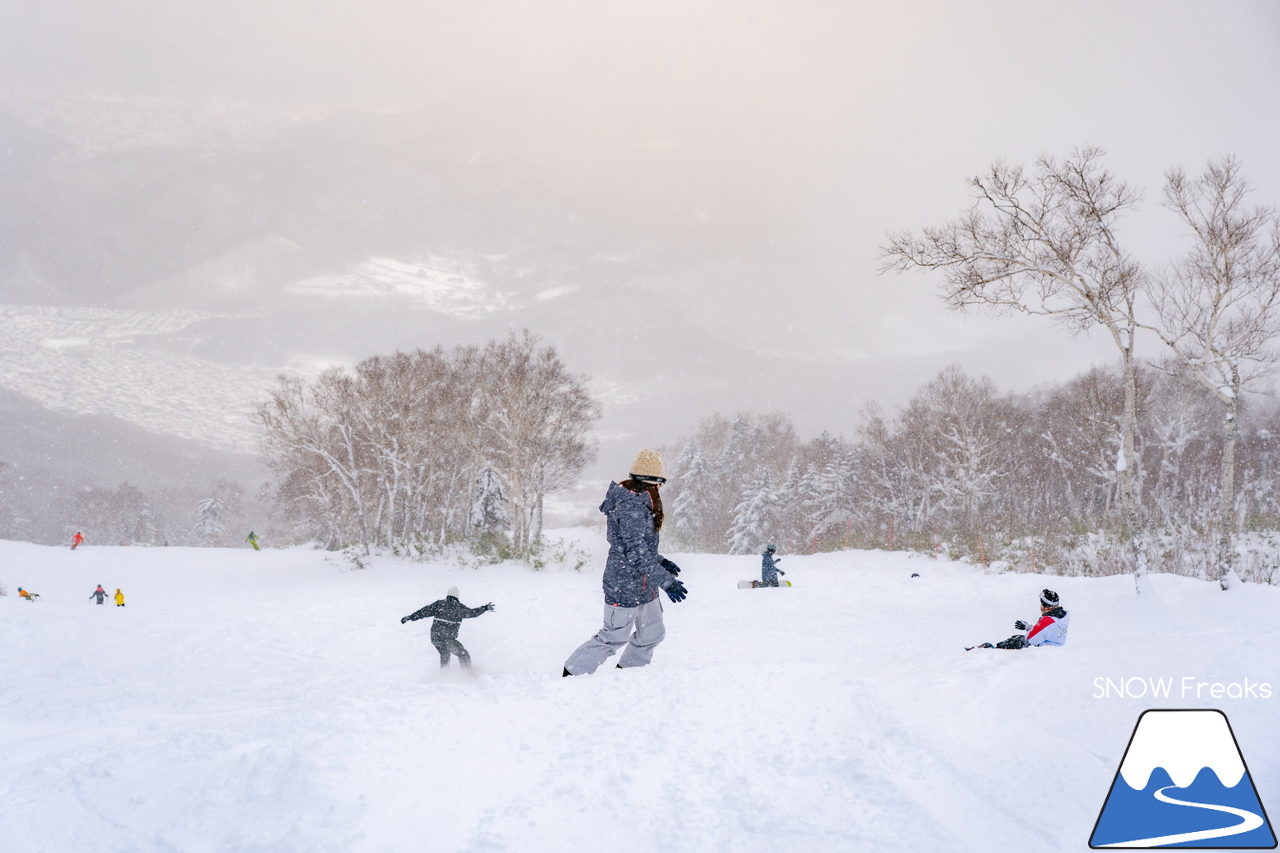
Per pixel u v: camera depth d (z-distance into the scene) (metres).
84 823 2.40
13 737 3.92
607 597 5.11
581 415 41.53
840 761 2.86
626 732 3.25
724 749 3.05
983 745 2.96
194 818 2.37
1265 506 31.91
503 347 40.22
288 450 40.19
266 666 11.55
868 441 58.22
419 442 40.09
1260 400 45.19
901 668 4.39
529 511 41.75
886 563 26.70
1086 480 51.62
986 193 15.40
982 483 48.44
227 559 37.75
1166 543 22.19
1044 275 15.34
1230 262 13.73
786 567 27.27
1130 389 14.90
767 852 2.19
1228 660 3.67
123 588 31.42
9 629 14.70
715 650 9.63
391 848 2.20
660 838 2.30
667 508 84.19
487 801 2.54
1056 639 7.64
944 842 2.18
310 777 2.50
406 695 4.11
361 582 29.98
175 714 5.08
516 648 11.47
